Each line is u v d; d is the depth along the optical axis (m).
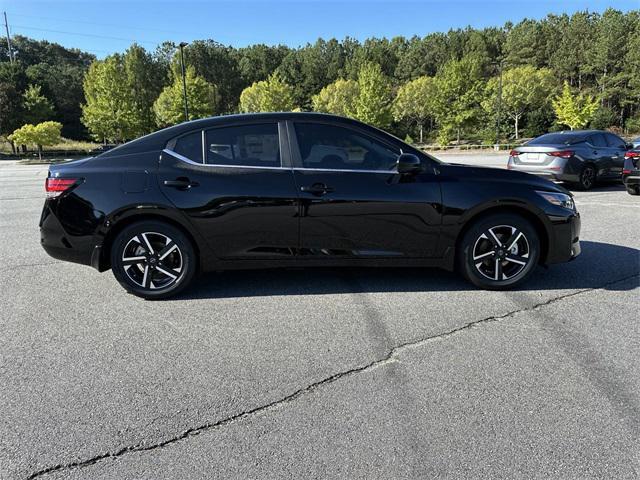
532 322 3.53
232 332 3.41
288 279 4.61
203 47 81.12
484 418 2.36
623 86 68.38
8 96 51.56
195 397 2.58
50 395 2.60
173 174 3.93
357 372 2.83
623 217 7.54
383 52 108.25
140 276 4.08
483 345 3.17
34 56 94.31
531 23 96.69
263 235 3.97
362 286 4.38
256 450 2.14
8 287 4.46
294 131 4.04
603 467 2.00
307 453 2.11
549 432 2.24
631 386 2.64
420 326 3.48
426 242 4.07
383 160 4.05
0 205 9.85
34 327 3.53
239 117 4.08
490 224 4.09
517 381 2.70
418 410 2.43
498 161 25.48
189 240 4.02
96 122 44.53
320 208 3.93
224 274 4.79
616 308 3.79
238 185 3.91
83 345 3.22
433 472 1.98
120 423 2.35
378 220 3.98
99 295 4.23
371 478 1.95
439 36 108.94
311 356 3.04
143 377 2.79
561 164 10.38
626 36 72.00
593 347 3.11
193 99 47.16
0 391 2.64
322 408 2.46
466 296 4.09
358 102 52.34
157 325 3.55
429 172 4.06
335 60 107.19
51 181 3.99
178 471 2.01
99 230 3.90
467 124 50.53
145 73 64.94
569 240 4.21
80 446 2.17
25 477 1.97
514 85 58.41
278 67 100.38
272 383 2.72
